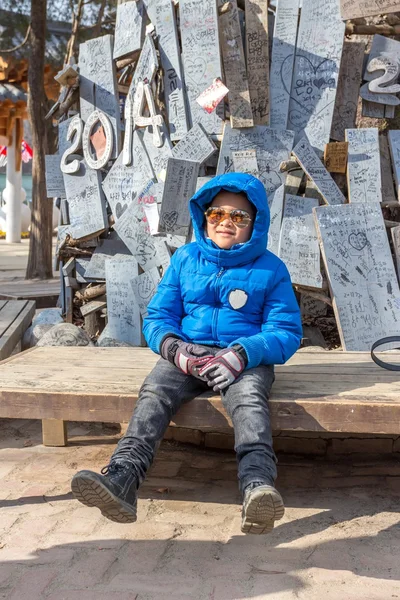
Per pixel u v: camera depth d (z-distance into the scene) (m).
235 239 3.04
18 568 2.56
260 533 2.48
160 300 3.15
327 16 4.73
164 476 3.47
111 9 13.27
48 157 5.57
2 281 11.11
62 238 5.55
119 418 2.96
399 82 4.86
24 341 5.62
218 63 4.77
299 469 3.56
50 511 3.06
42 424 4.00
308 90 4.77
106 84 5.34
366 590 2.38
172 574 2.50
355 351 4.10
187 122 4.96
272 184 4.78
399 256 4.65
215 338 3.06
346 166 4.71
